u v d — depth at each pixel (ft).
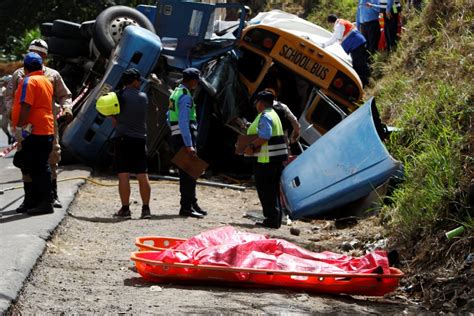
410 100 134.31
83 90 158.51
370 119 106.63
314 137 147.54
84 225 98.84
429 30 160.15
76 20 380.37
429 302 70.79
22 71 101.81
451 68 126.00
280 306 65.10
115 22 153.28
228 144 153.89
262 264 71.36
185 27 149.59
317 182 109.29
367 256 72.64
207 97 149.59
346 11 257.55
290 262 71.82
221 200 130.11
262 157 105.40
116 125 104.94
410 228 84.69
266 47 151.23
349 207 109.29
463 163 86.74
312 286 71.15
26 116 94.94
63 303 63.82
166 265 70.79
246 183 150.61
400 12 179.11
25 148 96.43
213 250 72.13
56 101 103.71
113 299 65.62
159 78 150.20
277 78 150.51
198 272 70.79
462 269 72.74
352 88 152.25
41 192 97.76
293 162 113.91
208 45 151.02
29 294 65.57
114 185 132.77
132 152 105.09
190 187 109.81
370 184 103.09
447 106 106.73
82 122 144.77
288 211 113.09
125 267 77.87
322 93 148.46
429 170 90.02
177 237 94.63
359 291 70.74
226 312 62.54
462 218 79.36
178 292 68.74
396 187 102.53
